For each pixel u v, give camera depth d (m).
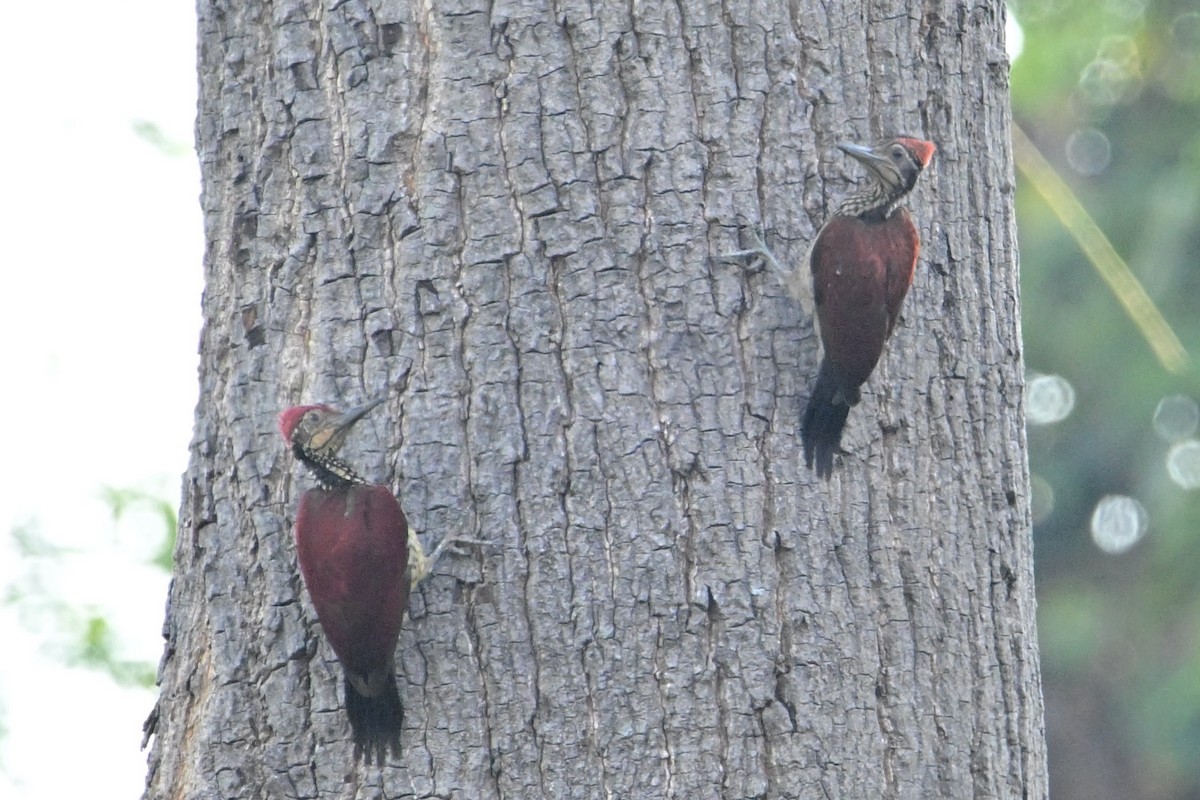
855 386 9.96
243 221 10.73
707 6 10.28
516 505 9.91
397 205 10.28
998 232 11.08
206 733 10.34
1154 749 28.69
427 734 9.82
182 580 10.91
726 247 10.14
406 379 10.15
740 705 9.66
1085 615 29.84
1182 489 27.53
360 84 10.41
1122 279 13.27
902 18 10.77
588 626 9.75
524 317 10.03
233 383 10.66
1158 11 26.89
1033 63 22.97
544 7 10.20
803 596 9.85
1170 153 27.77
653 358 9.99
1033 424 29.98
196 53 11.11
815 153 10.41
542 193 10.09
